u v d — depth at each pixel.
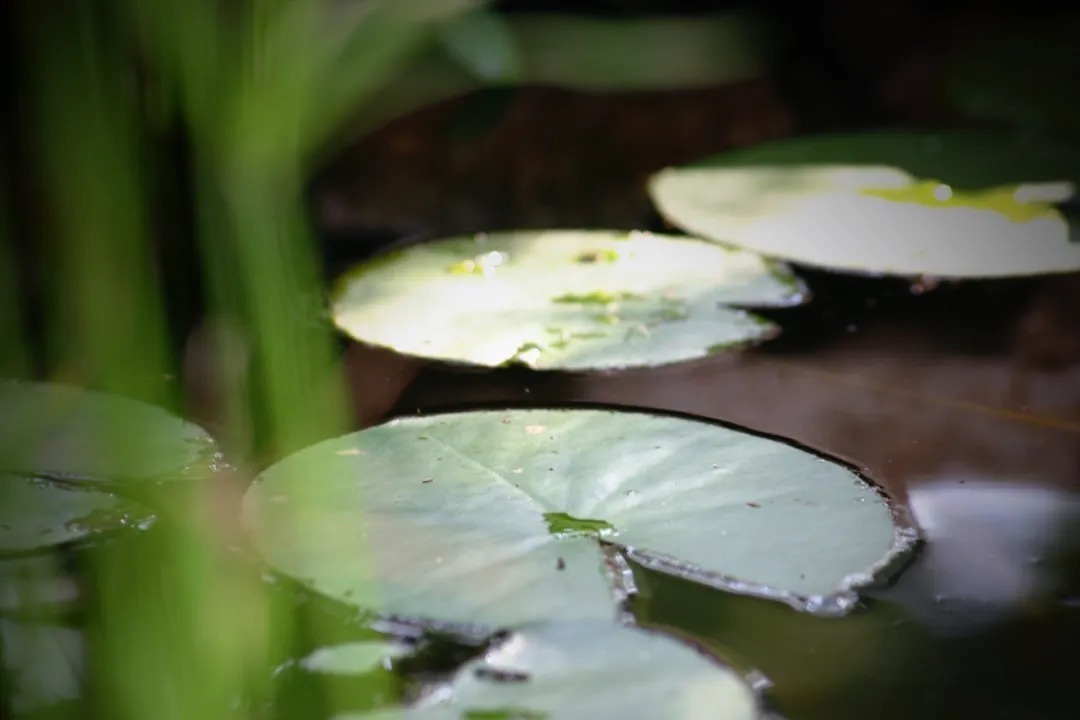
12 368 1.62
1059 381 1.72
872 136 1.96
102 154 1.52
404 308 1.75
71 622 1.58
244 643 1.57
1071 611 1.59
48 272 1.62
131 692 1.57
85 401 1.66
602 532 1.61
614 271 1.79
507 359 1.70
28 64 1.48
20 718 1.51
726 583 1.59
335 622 1.58
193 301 1.71
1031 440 1.68
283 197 1.63
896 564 1.60
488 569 1.59
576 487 1.63
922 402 1.70
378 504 1.62
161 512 1.62
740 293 1.77
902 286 1.81
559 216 1.96
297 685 1.55
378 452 1.65
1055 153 1.92
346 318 1.74
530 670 1.55
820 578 1.59
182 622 1.58
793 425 1.69
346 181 1.95
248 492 1.62
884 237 1.81
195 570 1.59
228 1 1.58
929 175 1.89
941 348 1.75
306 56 1.60
